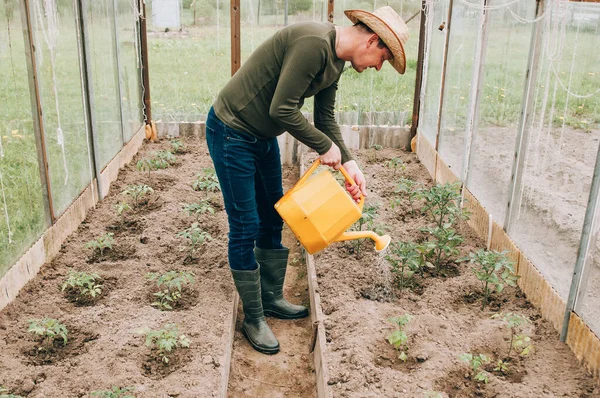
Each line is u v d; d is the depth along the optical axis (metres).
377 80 7.48
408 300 3.65
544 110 3.54
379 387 2.81
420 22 6.39
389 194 5.49
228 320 3.42
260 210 3.52
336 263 4.09
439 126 5.79
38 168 3.88
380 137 6.93
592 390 2.77
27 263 3.63
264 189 3.46
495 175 4.30
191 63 8.02
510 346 3.08
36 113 3.82
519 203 3.86
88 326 3.29
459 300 3.69
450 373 2.94
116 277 3.87
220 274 3.97
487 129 4.50
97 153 5.04
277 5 6.92
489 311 3.55
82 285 3.53
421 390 2.78
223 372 2.95
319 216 2.90
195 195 5.37
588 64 3.05
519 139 3.83
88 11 4.93
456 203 4.99
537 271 3.52
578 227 3.06
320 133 2.89
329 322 3.40
